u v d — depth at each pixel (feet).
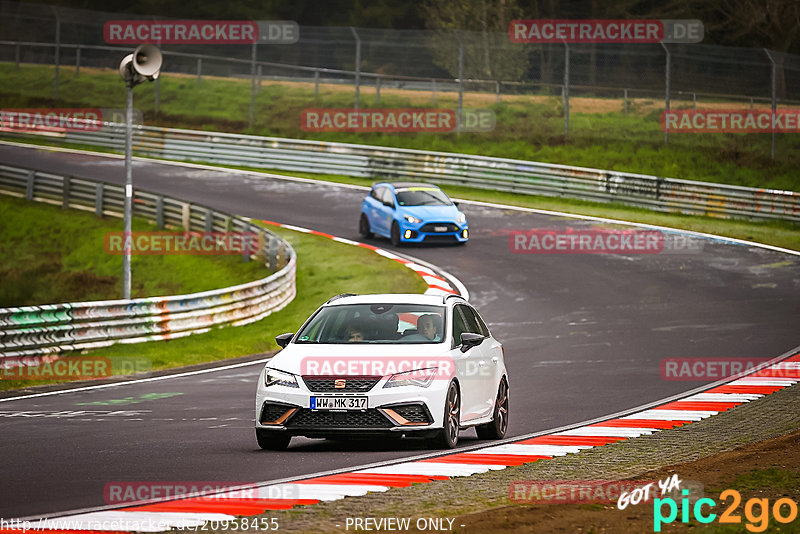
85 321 250.78
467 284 333.42
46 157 595.88
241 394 195.62
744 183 514.27
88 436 147.64
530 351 244.22
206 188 524.93
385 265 364.58
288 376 131.13
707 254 377.30
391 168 547.49
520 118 650.84
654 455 132.26
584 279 338.75
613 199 481.46
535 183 505.66
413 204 400.47
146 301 264.72
